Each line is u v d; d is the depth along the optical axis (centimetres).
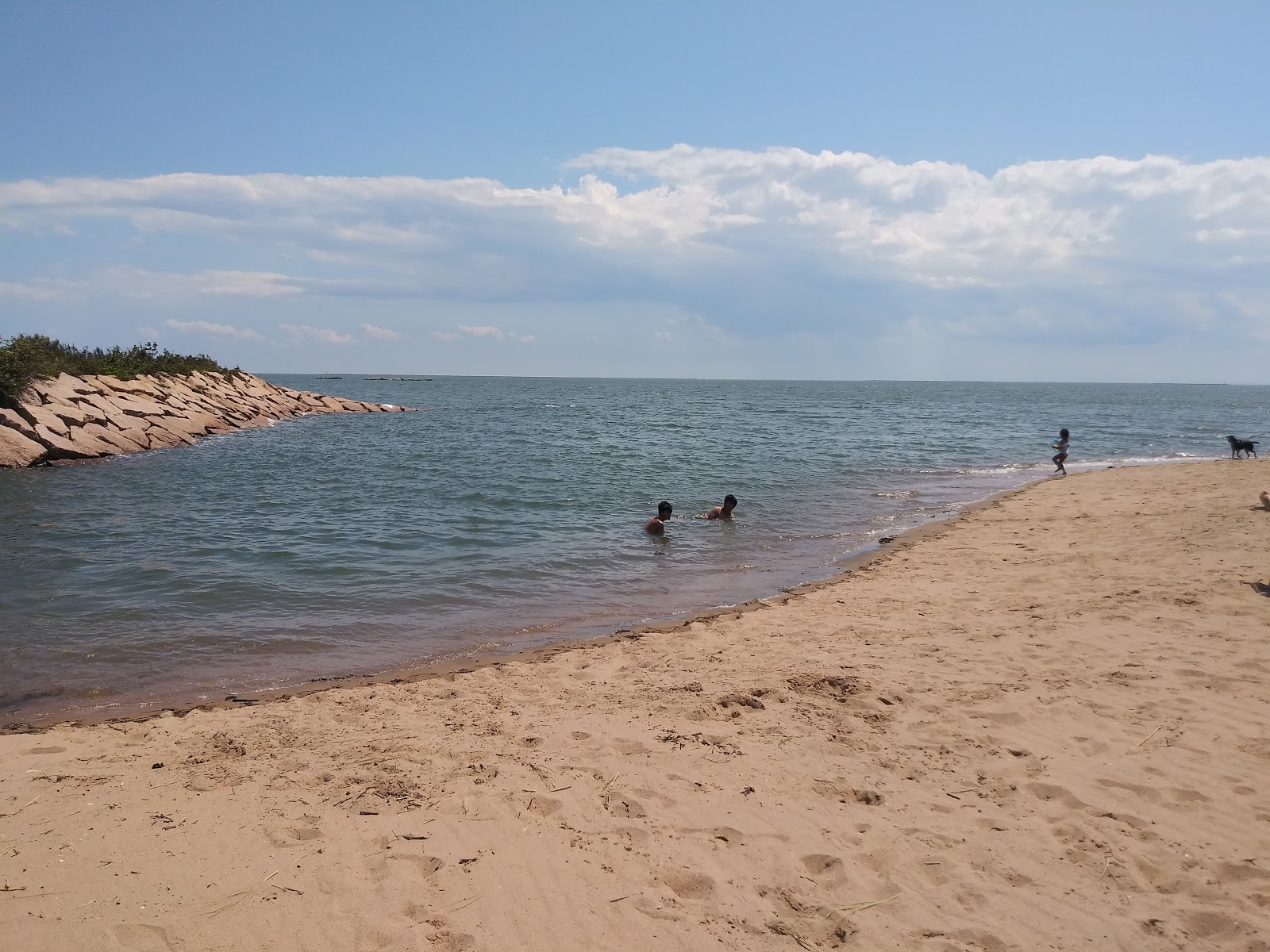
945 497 1972
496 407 7062
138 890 396
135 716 659
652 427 4491
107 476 2264
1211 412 6825
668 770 534
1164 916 385
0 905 379
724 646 822
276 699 694
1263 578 939
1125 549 1170
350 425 4506
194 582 1115
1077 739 571
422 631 927
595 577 1194
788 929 379
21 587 1074
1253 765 525
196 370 4766
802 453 3052
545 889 406
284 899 393
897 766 539
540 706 657
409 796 498
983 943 368
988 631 830
